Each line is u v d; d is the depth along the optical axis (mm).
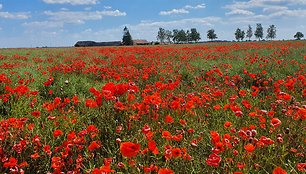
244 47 26359
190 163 3555
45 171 3590
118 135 4336
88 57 20016
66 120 4902
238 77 9461
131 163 3266
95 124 4824
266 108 6152
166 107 5250
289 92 7234
